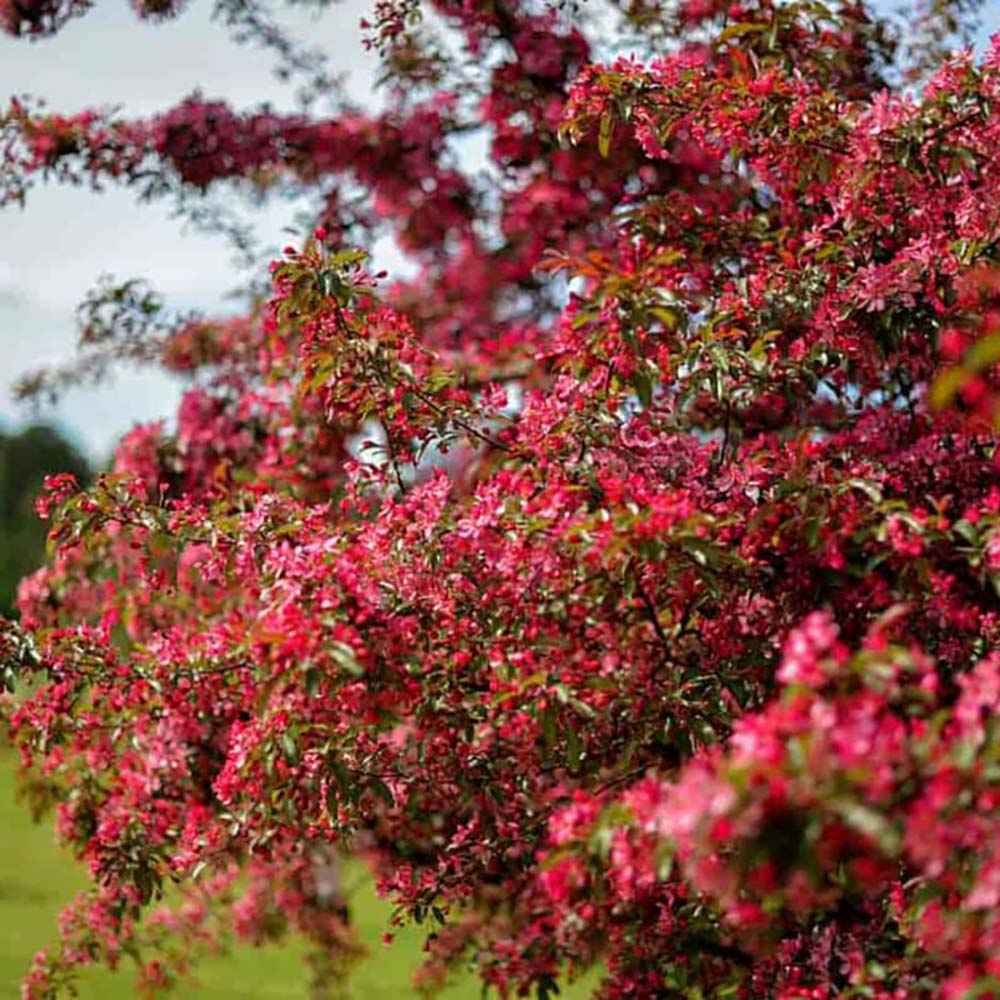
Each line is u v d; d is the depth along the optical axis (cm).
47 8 640
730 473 375
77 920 516
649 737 355
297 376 575
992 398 367
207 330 639
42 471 2367
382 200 658
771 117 414
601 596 339
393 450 403
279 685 328
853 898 357
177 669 412
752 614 365
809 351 400
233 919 550
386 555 357
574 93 441
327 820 399
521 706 342
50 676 420
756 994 368
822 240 414
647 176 572
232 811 415
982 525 328
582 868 281
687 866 234
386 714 342
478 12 611
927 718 260
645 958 385
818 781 206
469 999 729
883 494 392
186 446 624
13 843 1276
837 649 233
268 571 352
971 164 383
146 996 541
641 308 342
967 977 240
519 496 352
